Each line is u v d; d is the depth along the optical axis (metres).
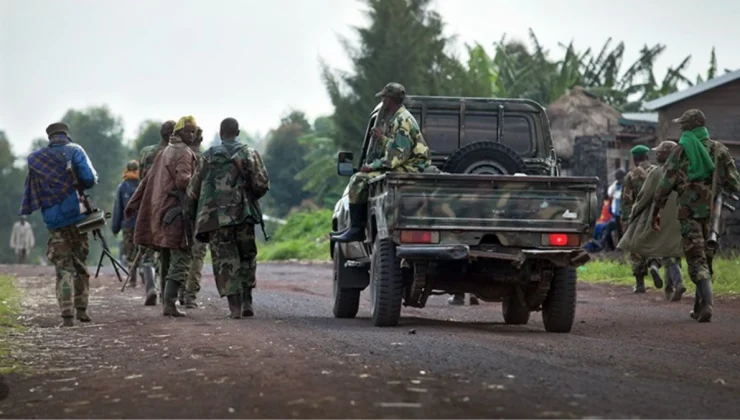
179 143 25.88
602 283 39.44
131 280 39.06
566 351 17.59
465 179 21.27
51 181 23.77
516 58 111.81
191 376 14.43
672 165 24.64
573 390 12.87
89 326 23.33
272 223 131.50
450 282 22.28
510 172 23.52
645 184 29.86
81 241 24.22
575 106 76.56
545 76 104.50
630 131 72.62
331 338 19.06
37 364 16.55
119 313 27.25
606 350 17.97
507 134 26.28
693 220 24.52
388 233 21.22
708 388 13.73
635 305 29.89
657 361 16.58
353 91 97.75
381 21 97.19
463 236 21.39
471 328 22.56
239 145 24.67
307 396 12.40
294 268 61.72
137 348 18.38
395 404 11.76
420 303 22.81
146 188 25.78
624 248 31.36
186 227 25.44
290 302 31.55
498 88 101.88
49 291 38.78
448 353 16.50
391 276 22.02
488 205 21.41
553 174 26.31
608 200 54.88
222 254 24.80
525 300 22.59
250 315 25.34
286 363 15.29
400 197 21.20
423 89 95.94
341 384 13.18
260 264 72.38
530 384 13.23
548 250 21.33
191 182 24.70
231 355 16.55
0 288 36.72
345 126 98.50
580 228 21.53
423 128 26.23
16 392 13.98
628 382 13.88
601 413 11.37
